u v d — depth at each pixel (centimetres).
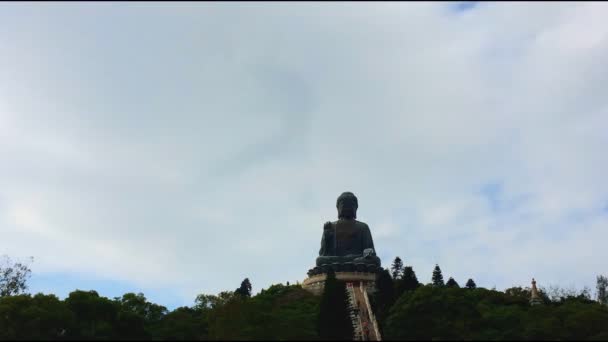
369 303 11762
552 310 10100
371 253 14562
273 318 9300
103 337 8881
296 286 13825
